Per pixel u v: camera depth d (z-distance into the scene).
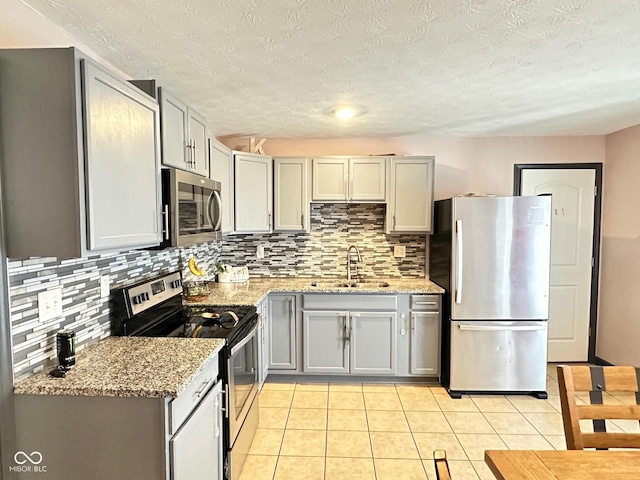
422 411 2.86
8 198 1.32
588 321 3.76
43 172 1.31
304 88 2.36
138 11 1.49
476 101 2.62
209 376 1.72
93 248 1.35
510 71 2.11
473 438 2.50
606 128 3.39
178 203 1.94
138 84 1.85
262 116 2.98
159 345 1.78
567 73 2.14
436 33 1.67
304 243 3.85
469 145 3.73
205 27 1.62
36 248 1.33
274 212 3.58
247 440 2.27
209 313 2.38
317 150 3.80
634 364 3.31
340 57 1.92
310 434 2.54
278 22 1.58
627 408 1.35
